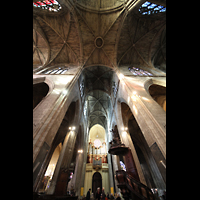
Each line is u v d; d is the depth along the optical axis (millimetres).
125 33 13844
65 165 9844
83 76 15258
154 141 6070
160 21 13242
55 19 12562
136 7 11500
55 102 7855
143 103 7953
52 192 8172
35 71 12375
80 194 13211
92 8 12875
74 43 14195
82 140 17188
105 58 15070
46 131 6102
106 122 23703
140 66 15633
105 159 22203
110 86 17188
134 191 5805
